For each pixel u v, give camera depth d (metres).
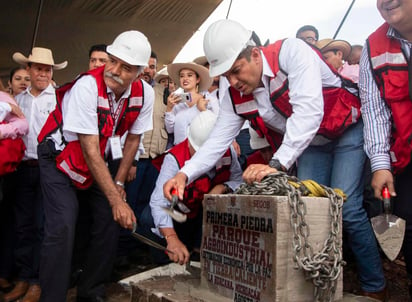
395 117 2.16
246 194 1.82
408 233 2.29
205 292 1.95
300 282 1.63
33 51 3.91
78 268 3.55
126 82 2.67
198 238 3.19
